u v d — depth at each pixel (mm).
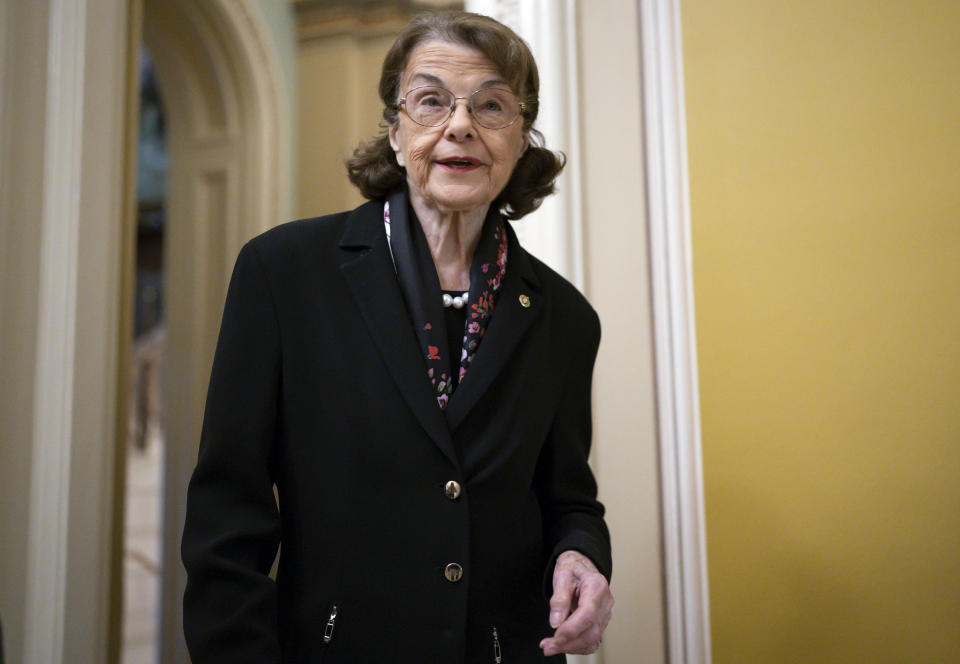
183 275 4035
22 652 1983
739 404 2131
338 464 1158
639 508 2174
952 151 2086
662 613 2133
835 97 2152
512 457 1223
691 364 2172
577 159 2289
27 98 2080
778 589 2068
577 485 1421
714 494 2123
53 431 2049
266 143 4043
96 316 2164
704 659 2082
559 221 2260
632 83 2305
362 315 1204
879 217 2102
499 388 1255
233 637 1025
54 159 2096
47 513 2029
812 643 2041
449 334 1256
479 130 1210
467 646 1150
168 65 3986
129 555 5988
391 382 1179
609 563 1271
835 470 2064
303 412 1177
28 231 2062
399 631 1111
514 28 2375
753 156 2184
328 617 1116
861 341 2082
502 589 1207
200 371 3928
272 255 1220
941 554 1996
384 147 1347
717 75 2227
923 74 2115
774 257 2146
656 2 2299
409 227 1280
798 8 2193
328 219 1320
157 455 7758
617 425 2209
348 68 4395
